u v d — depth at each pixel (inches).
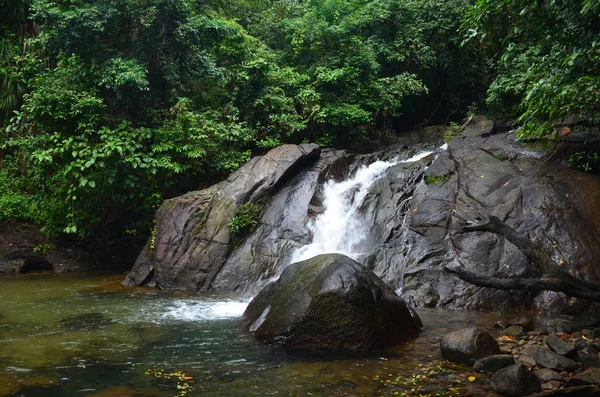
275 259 373.4
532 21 284.4
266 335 227.6
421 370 184.9
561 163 352.8
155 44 484.7
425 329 241.9
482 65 679.7
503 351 199.8
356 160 487.8
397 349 211.9
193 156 458.6
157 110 486.9
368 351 209.0
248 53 569.3
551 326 239.0
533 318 258.7
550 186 319.3
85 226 499.8
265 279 362.0
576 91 234.4
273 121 536.4
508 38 310.2
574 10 269.4
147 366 193.0
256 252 382.3
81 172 453.4
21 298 335.6
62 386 171.6
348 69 584.1
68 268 483.2
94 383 174.6
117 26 475.5
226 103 553.0
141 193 470.3
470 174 359.3
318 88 590.6
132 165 440.8
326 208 414.6
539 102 256.2
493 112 506.9
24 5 609.6
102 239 519.2
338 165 467.8
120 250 524.4
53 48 462.0
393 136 653.3
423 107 727.7
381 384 171.3
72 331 246.4
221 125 493.7
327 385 171.0
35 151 432.8
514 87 424.8
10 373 185.0
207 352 210.4
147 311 294.2
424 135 607.8
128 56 481.7
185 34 481.4
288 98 557.6
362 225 377.7
